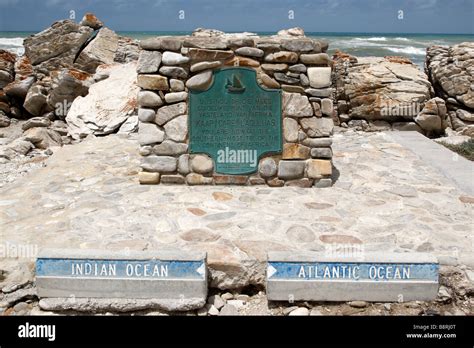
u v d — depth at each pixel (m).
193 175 5.39
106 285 3.48
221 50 5.15
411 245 3.96
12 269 3.62
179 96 5.24
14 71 12.70
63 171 5.99
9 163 7.33
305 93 5.28
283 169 5.38
